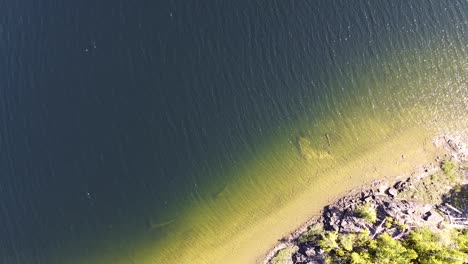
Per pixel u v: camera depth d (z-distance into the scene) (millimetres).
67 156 40625
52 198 39875
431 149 39594
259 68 43156
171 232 39469
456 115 40750
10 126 41594
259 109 42156
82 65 43125
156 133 41406
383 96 41969
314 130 41406
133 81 42688
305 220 38344
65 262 39031
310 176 39906
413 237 34469
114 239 39438
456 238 34656
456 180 37875
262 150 41125
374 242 35125
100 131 41250
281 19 44375
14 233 39281
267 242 38156
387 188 38312
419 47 43344
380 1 44750
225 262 38094
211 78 42844
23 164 40531
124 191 40188
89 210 39812
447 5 44312
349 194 38656
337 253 35719
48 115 41719
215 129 41656
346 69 43000
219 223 39438
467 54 42938
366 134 40844
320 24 44219
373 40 43750
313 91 42562
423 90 41938
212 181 40562
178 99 42250
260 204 39562
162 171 40656
